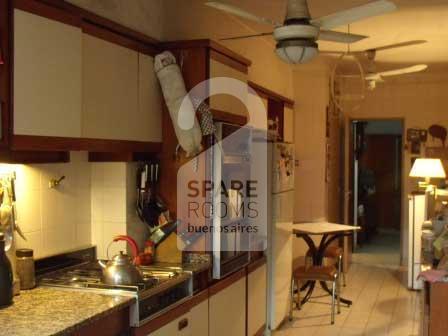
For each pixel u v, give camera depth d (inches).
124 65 116.1
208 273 132.6
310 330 185.0
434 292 124.4
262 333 176.1
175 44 131.8
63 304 91.4
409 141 303.1
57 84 94.0
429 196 212.5
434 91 297.9
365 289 242.7
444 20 175.6
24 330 77.4
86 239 126.3
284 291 188.2
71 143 98.3
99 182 127.6
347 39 127.0
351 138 321.7
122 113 115.4
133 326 98.1
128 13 123.7
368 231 401.7
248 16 110.7
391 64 259.6
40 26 89.6
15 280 95.4
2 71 82.8
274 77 227.6
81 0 106.9
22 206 105.3
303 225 222.4
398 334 180.7
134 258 122.7
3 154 91.2
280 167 180.7
